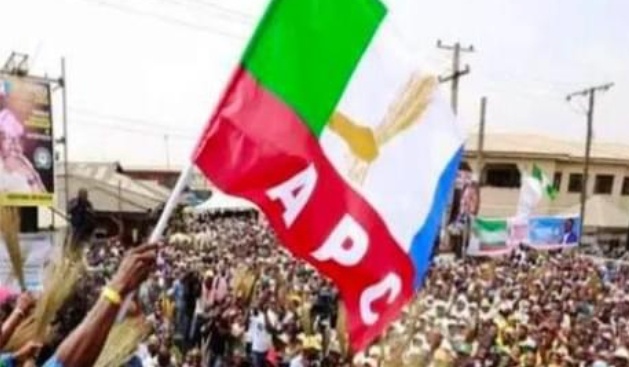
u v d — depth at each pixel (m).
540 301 24.11
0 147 17.75
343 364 10.27
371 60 4.31
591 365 15.24
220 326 15.80
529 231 36.16
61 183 27.83
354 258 4.28
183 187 3.65
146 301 11.79
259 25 4.10
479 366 14.30
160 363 11.44
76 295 3.07
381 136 4.34
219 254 30.53
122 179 30.47
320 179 4.18
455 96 32.97
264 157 4.06
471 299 22.89
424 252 4.47
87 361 2.19
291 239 4.18
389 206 4.36
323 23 4.17
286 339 15.84
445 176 4.52
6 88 18.38
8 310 2.79
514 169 57.59
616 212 55.34
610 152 62.34
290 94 4.12
